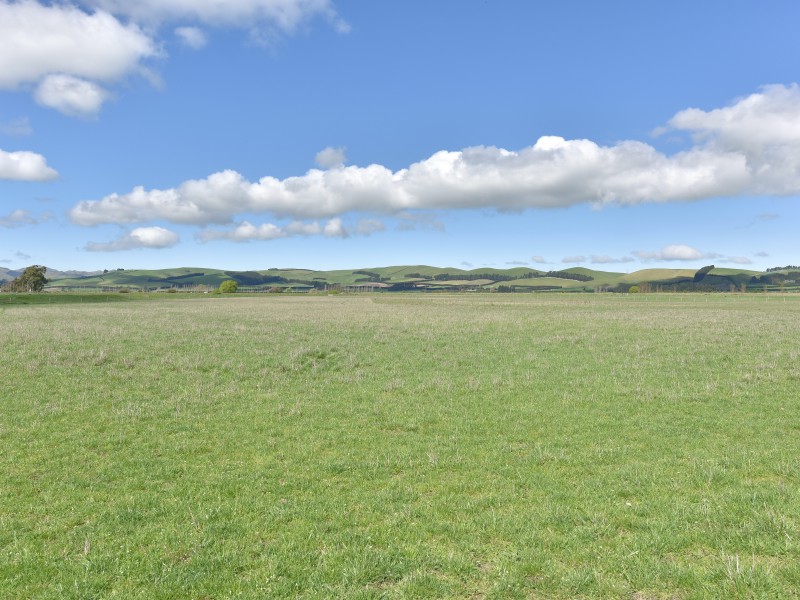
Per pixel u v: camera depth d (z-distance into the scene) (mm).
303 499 9664
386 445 13016
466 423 14820
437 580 6879
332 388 19531
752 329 36000
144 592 6703
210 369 22656
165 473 11023
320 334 35625
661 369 22109
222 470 11266
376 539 8055
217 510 9125
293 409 16250
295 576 7055
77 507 9289
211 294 165875
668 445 12641
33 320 44125
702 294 139375
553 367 23047
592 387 19078
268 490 10164
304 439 13516
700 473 10594
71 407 16156
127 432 13969
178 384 19719
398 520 8719
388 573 7098
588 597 6535
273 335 34688
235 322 45000
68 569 7227
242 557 7516
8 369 21141
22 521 8680
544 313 56250
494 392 18594
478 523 8523
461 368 23250
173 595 6680
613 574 7000
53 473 10953
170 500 9633
